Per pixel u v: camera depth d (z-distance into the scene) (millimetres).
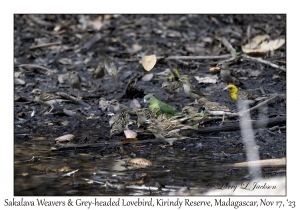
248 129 12609
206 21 23016
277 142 11867
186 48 19953
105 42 20641
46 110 15070
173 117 13016
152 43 20750
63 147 11820
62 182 9930
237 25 22250
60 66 18891
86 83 17344
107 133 13094
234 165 10617
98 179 10047
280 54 18703
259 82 16656
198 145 11938
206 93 16172
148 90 16578
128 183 9758
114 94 16250
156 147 12008
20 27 21953
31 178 10180
